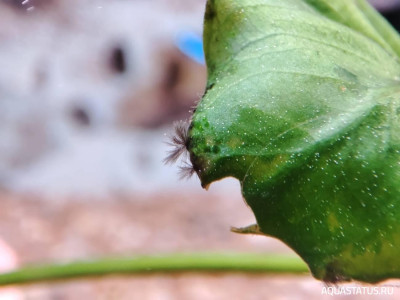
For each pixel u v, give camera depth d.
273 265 0.18
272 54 0.13
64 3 0.54
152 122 0.50
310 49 0.14
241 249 0.38
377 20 0.15
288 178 0.13
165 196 0.45
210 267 0.18
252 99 0.13
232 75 0.13
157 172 0.48
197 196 0.45
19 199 0.44
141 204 0.44
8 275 0.19
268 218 0.13
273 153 0.13
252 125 0.13
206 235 0.40
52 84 0.51
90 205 0.44
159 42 0.51
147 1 0.54
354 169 0.13
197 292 0.34
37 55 0.52
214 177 0.13
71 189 0.46
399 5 0.48
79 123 0.50
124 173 0.48
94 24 0.53
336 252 0.13
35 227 0.41
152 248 0.39
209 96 0.13
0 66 0.51
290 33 0.14
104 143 0.49
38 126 0.49
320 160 0.13
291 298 0.33
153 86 0.50
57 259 0.37
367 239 0.13
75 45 0.52
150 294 0.33
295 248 0.13
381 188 0.13
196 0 0.55
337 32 0.14
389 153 0.13
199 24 0.52
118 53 0.52
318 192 0.13
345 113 0.13
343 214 0.13
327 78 0.13
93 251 0.38
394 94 0.13
